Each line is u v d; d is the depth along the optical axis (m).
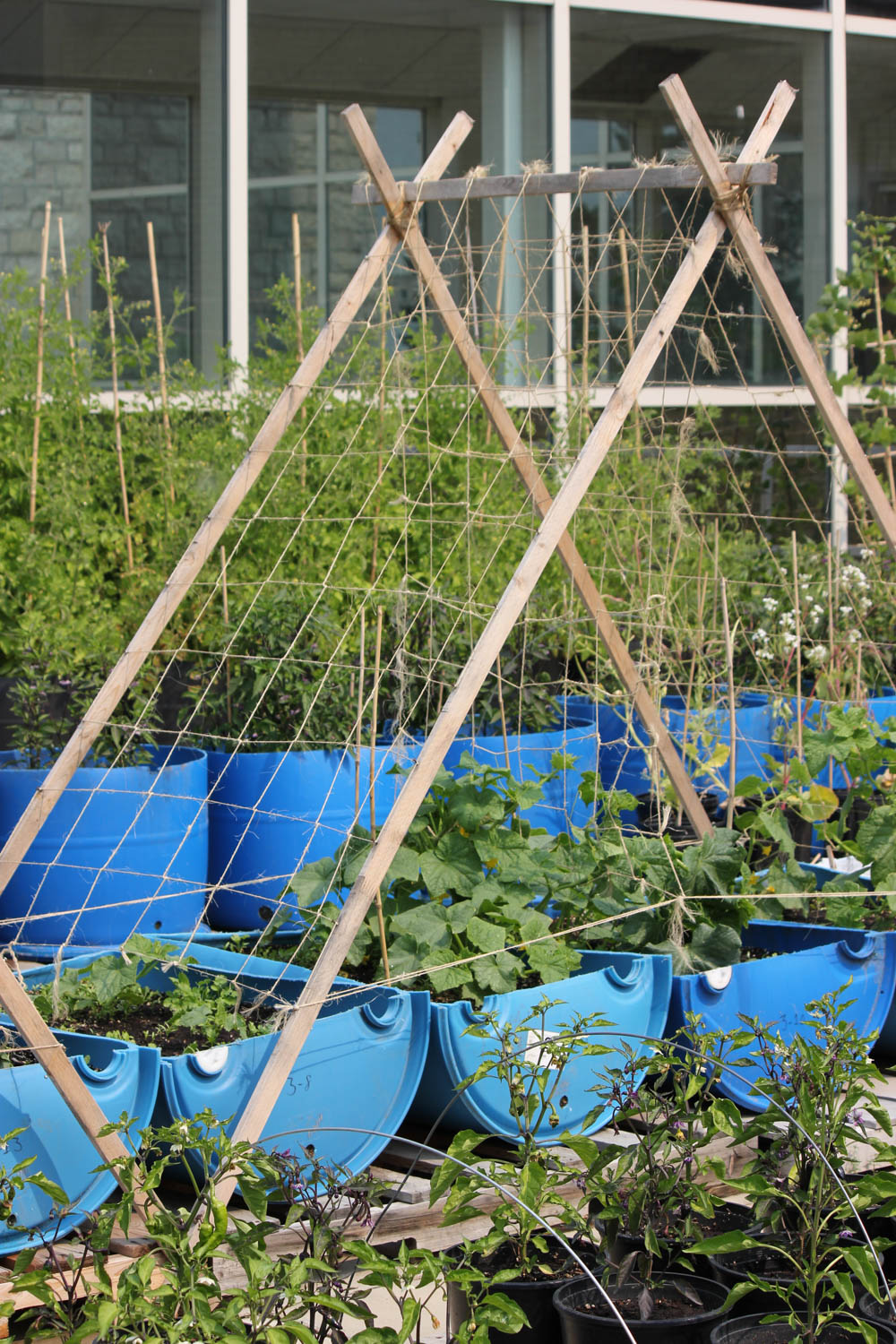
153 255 6.84
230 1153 2.54
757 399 9.09
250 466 3.83
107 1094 2.92
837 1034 3.41
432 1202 2.56
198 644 5.88
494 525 6.32
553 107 8.69
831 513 8.51
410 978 3.37
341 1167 2.83
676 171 3.77
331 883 3.73
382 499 6.26
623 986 3.57
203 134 7.88
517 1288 2.62
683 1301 2.62
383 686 5.48
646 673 5.09
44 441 6.48
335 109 8.16
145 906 4.80
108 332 7.67
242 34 7.84
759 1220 2.63
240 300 7.93
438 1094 3.37
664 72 9.05
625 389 3.47
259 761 4.97
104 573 6.47
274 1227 2.49
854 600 6.84
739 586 7.11
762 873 4.48
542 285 8.59
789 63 9.45
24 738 5.05
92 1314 2.25
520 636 5.96
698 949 3.78
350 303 4.00
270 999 3.61
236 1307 2.29
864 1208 2.63
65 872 4.75
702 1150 3.37
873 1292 2.43
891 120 9.93
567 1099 3.41
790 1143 2.69
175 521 6.25
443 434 6.81
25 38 7.52
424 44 8.38
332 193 8.16
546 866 3.90
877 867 4.28
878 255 8.25
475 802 3.84
